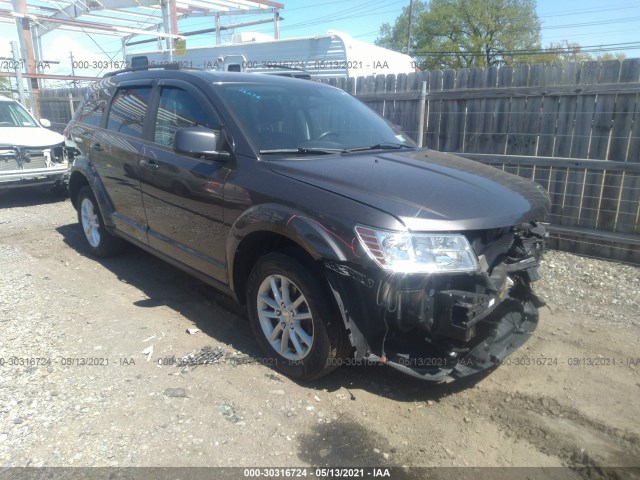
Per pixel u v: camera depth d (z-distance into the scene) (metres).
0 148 8.09
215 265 3.87
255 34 12.30
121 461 2.62
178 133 3.55
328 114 4.37
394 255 2.80
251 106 3.97
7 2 16.83
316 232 3.00
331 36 10.00
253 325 3.62
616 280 5.36
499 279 3.11
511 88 6.45
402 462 2.73
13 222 7.38
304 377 3.32
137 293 4.80
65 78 16.31
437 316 2.92
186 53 13.20
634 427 3.05
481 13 41.69
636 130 5.71
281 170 3.42
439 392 3.37
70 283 5.01
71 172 5.84
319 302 3.09
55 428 2.85
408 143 4.59
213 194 3.73
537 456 2.80
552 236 6.31
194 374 3.44
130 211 4.90
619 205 5.91
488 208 3.11
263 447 2.78
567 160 6.08
